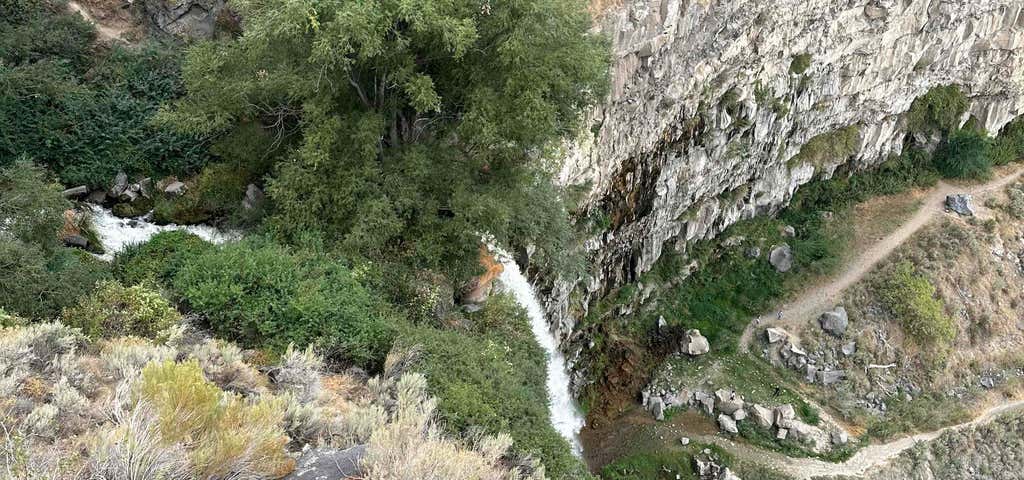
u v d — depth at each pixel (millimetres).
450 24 15914
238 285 15328
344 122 18000
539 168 22219
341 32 15133
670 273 38656
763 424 32812
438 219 19766
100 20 23625
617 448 31953
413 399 13492
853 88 40781
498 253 23375
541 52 18250
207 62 19078
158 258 17453
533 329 24562
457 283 21031
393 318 17188
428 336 16516
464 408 14039
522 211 21328
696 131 34844
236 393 12031
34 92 20156
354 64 17875
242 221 20844
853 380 35219
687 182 36250
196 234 19953
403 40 16484
